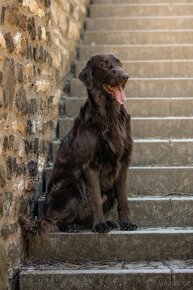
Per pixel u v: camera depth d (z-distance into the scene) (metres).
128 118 6.85
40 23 7.38
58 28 8.95
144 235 6.36
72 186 6.73
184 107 8.91
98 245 6.39
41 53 7.43
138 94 9.36
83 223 6.83
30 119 6.82
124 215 6.68
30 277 5.89
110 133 6.57
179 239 6.36
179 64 9.81
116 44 10.83
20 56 6.34
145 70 9.84
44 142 7.67
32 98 6.91
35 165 7.09
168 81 9.34
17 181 6.19
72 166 6.72
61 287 5.88
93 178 6.57
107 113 6.61
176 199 7.02
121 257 6.39
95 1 12.24
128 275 5.84
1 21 5.55
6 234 5.66
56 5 8.77
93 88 6.64
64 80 9.51
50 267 6.17
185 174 7.52
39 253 6.46
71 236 6.40
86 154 6.57
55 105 8.52
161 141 7.99
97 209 6.54
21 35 6.34
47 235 6.39
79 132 6.70
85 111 6.76
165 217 7.01
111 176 6.70
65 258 6.43
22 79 6.36
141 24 11.20
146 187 7.54
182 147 7.96
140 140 8.14
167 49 10.26
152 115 8.91
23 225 6.32
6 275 5.59
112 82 6.48
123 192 6.71
